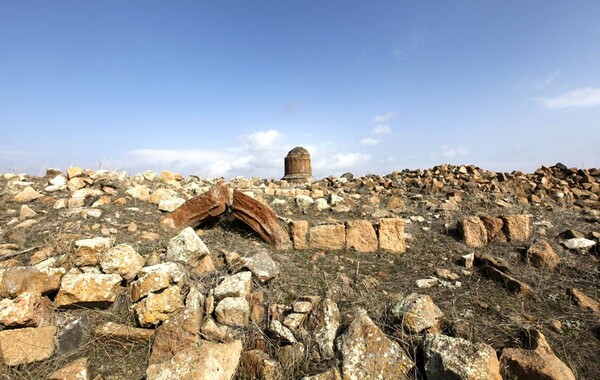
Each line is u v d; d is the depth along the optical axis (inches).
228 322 150.6
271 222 221.5
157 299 148.1
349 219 285.9
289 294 170.9
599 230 262.4
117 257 166.1
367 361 133.0
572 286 183.5
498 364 127.3
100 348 143.8
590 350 141.6
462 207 321.7
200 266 182.4
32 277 152.1
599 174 458.9
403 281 187.9
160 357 138.5
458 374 120.4
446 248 228.1
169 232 221.9
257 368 135.1
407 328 146.0
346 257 211.5
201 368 123.6
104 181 299.9
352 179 480.7
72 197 253.6
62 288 152.1
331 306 156.1
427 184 396.2
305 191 350.6
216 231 233.0
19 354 132.4
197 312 149.4
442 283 184.5
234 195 227.5
